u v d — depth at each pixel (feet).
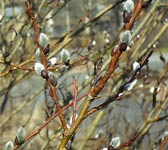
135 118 17.03
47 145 13.37
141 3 5.54
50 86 6.06
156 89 11.87
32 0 13.37
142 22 12.25
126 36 5.46
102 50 13.46
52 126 16.65
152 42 12.10
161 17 13.05
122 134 15.71
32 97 14.99
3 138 18.89
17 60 14.28
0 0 15.37
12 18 15.40
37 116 19.20
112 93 11.74
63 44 12.05
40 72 6.00
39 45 6.08
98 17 12.85
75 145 13.80
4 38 14.16
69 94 12.49
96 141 13.50
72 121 6.32
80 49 16.55
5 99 15.69
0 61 9.23
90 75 13.53
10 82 14.53
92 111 6.17
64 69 7.88
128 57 11.95
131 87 6.42
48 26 17.07
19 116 19.77
